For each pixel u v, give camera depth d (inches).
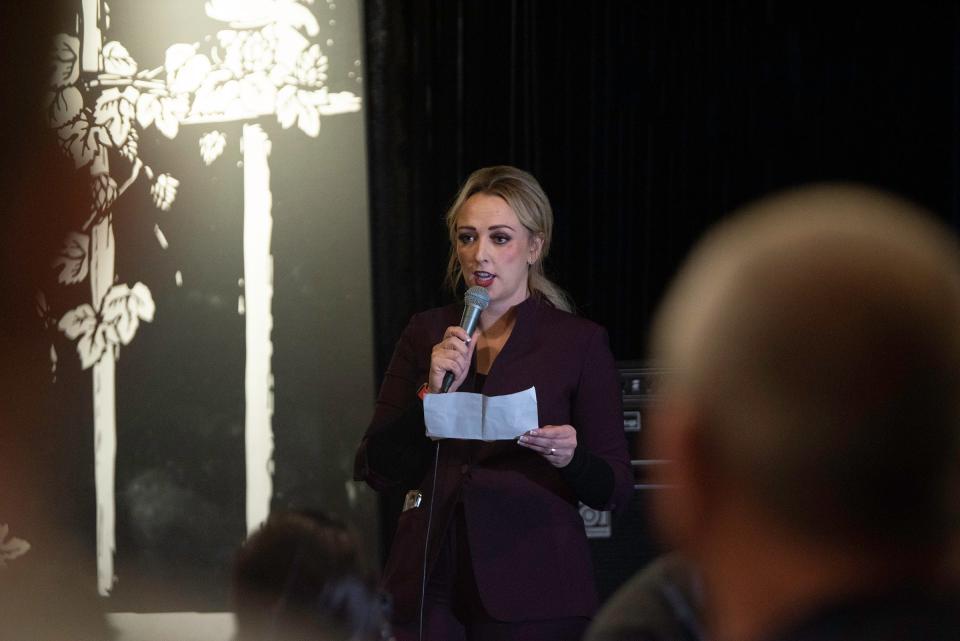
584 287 341.7
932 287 46.1
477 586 191.8
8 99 348.2
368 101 343.6
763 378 47.1
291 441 336.5
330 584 118.3
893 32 331.0
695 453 50.1
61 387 341.4
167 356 340.5
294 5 345.7
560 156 343.6
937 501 46.4
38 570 333.4
